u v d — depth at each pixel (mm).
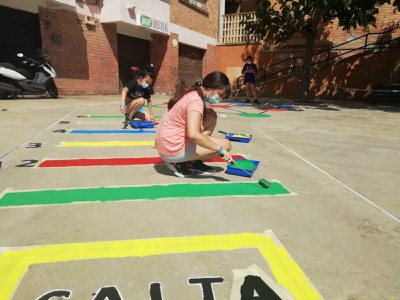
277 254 1656
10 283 1386
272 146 4109
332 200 2395
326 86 13617
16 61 8711
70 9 9523
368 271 1539
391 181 2857
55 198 2264
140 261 1564
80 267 1506
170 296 1336
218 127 5465
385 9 12875
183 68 15266
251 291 1380
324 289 1407
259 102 11078
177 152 2662
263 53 15539
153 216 2033
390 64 12297
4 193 2328
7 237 1737
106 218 1987
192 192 2455
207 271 1503
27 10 8633
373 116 7426
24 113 6055
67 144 3840
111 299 1307
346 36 13719
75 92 10188
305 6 9672
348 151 3928
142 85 5180
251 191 2516
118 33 12188
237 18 16375
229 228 1908
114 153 3512
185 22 14555
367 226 1996
